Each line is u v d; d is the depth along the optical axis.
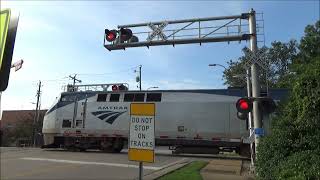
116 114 32.81
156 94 31.48
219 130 29.23
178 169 19.64
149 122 9.66
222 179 16.33
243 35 15.38
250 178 16.77
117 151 32.88
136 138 9.70
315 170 7.90
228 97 29.66
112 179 16.50
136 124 9.75
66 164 22.48
